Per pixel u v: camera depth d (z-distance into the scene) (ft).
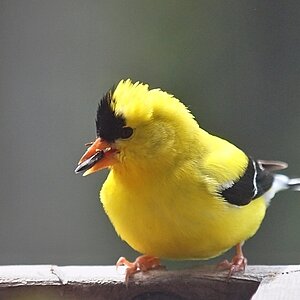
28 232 38.93
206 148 22.81
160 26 37.73
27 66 38.78
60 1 38.58
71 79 38.68
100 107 21.68
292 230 37.04
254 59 37.42
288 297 17.60
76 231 38.88
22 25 38.73
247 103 37.55
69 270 20.54
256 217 23.71
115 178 21.71
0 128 38.81
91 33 38.52
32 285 20.07
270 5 37.29
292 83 37.40
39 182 39.01
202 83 37.52
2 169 38.86
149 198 21.30
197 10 37.42
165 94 22.20
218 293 20.71
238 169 23.12
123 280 20.56
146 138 21.30
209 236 21.74
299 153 37.42
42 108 38.81
